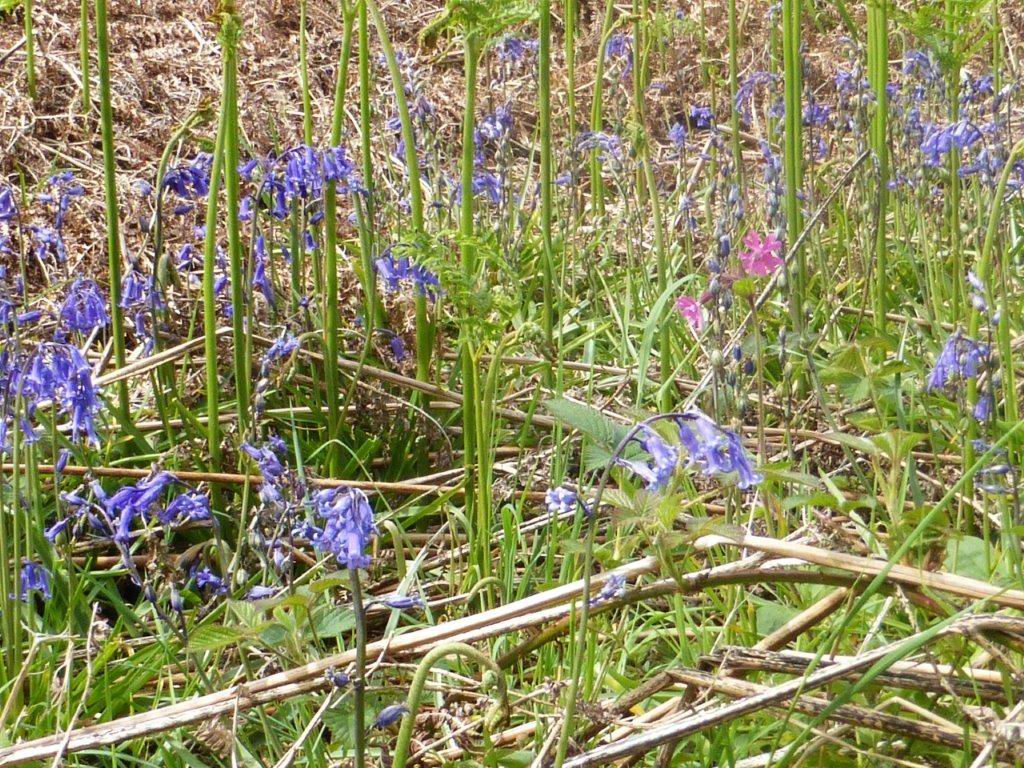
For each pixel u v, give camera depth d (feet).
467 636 3.92
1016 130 6.61
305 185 4.95
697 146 7.58
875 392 4.44
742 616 4.26
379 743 3.77
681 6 8.98
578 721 3.84
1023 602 3.75
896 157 6.11
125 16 7.89
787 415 4.51
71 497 4.04
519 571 4.67
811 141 5.90
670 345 5.52
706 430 3.60
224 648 4.30
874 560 3.81
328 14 8.68
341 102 5.06
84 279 4.81
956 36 5.28
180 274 5.74
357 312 5.64
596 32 9.01
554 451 4.84
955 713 3.82
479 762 3.90
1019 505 4.05
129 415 4.93
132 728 3.76
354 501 3.42
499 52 6.37
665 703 3.91
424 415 5.05
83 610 4.36
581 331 5.91
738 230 5.36
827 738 3.72
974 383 4.56
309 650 4.11
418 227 5.01
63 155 6.48
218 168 4.61
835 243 6.27
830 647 3.82
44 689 4.13
